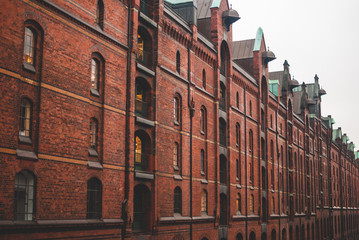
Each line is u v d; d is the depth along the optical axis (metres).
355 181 119.31
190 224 30.75
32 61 18.48
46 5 18.89
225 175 37.78
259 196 45.41
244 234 40.75
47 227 18.36
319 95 79.88
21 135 17.94
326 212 79.94
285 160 56.38
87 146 21.08
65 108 19.81
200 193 32.53
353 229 110.19
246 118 43.00
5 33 16.75
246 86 43.41
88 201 21.30
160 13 27.92
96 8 22.22
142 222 26.34
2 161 16.55
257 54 46.81
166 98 28.61
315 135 75.19
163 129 28.11
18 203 17.64
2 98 16.58
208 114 34.78
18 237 17.16
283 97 57.81
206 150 34.09
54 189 18.98
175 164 29.89
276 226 50.50
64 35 19.89
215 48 36.25
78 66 20.69
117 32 23.75
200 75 33.84
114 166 22.88
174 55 29.88
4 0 16.77
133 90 24.62
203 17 37.06
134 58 24.83
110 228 22.31
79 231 20.28
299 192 62.44
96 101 22.08
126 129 23.98
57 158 19.22
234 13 37.69
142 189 26.50
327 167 83.81
